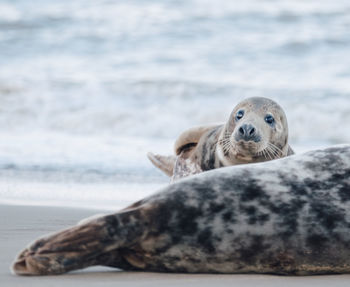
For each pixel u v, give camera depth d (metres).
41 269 14.12
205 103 65.38
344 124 60.78
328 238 14.37
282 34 83.62
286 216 14.45
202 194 14.61
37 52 82.81
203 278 14.46
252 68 75.69
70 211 27.28
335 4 90.25
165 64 77.44
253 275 14.84
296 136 60.72
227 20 88.38
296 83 69.88
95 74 73.56
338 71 73.50
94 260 14.38
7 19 90.88
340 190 14.83
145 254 14.59
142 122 62.31
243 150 25.73
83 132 60.84
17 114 62.88
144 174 40.09
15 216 25.12
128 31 86.94
